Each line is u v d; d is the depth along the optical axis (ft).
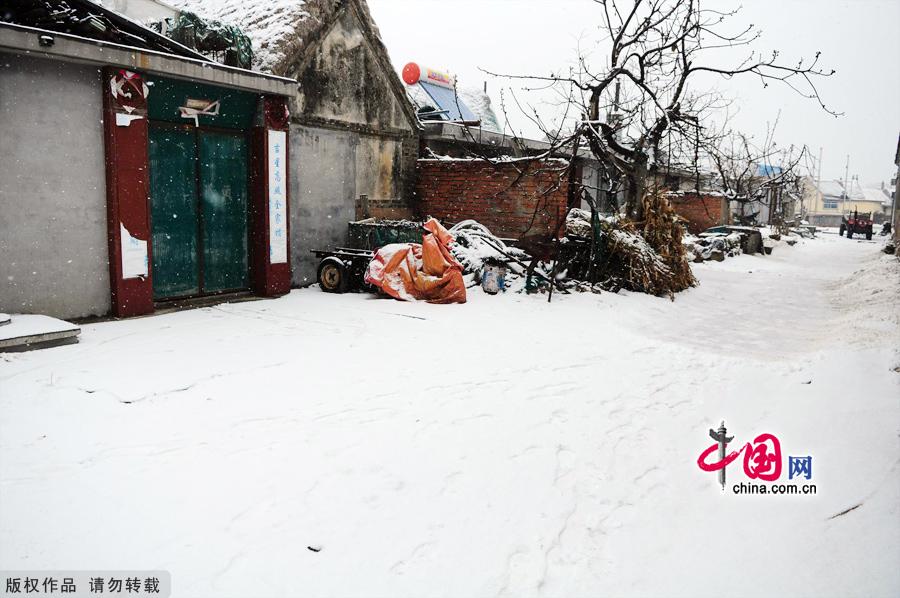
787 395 20.17
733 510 12.99
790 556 11.32
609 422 17.65
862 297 40.55
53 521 11.37
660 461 15.29
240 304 31.89
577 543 11.79
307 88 37.24
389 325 27.73
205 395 17.98
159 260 30.73
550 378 21.29
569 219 46.26
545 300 34.45
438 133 48.24
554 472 14.49
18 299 24.47
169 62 27.22
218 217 33.40
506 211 42.98
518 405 18.51
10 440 14.44
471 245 37.45
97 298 27.07
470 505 12.84
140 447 14.42
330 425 16.20
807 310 37.96
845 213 277.03
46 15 25.54
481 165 43.75
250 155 34.37
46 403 16.71
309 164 37.88
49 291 25.41
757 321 34.06
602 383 21.08
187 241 31.96
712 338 29.40
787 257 78.43
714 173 92.27
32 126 24.36
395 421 16.71
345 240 40.96
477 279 36.32
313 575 10.34
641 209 44.42
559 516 12.67
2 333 21.24
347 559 10.82
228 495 12.54
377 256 34.22
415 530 11.82
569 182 41.70
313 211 38.42
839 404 18.47
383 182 44.24
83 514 11.63
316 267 39.01
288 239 35.53
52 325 22.71
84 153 26.05
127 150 27.04
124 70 26.48
